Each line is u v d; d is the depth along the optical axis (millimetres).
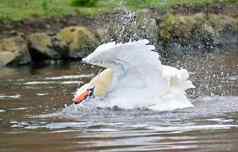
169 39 30906
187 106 14336
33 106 15297
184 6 33625
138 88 14430
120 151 10484
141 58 14242
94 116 13664
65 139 11547
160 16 31703
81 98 14648
